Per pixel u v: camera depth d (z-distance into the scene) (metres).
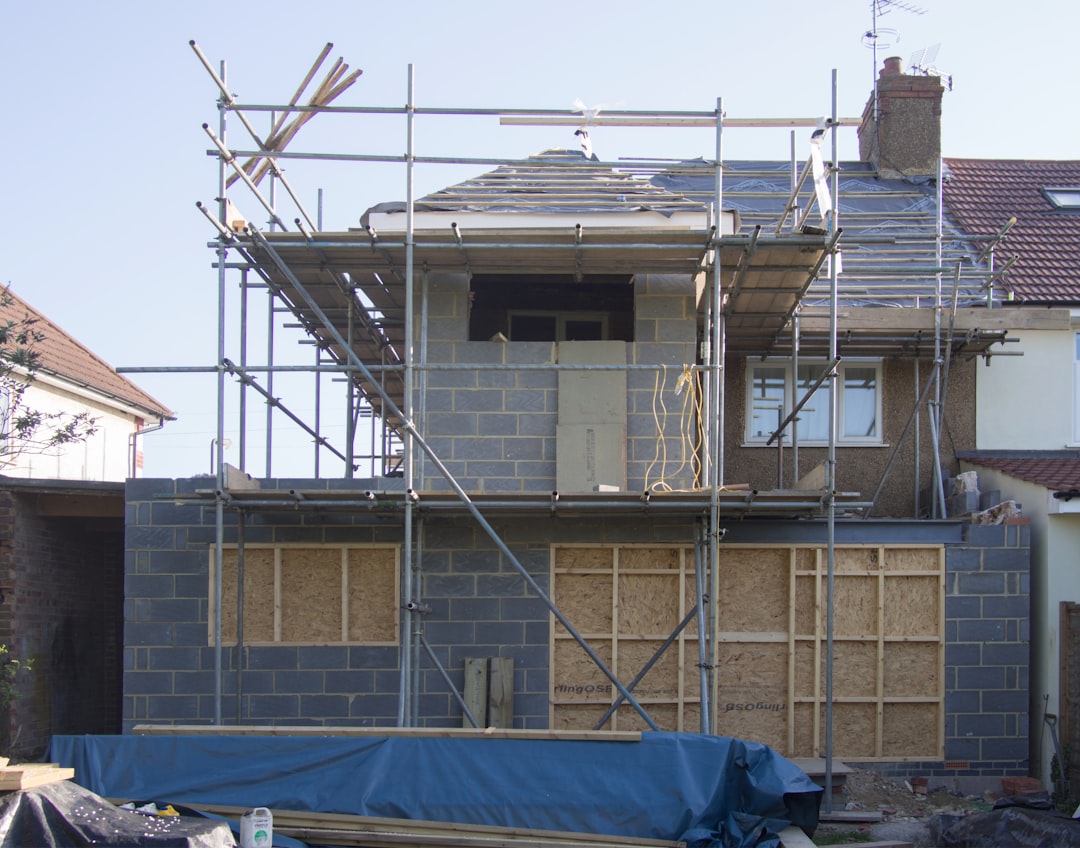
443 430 13.02
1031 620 13.77
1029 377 16.27
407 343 11.51
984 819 10.31
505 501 11.63
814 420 16.39
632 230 11.70
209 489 11.68
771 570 13.24
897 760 13.07
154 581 12.80
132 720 12.63
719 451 12.34
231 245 11.74
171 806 9.67
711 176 19.59
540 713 12.70
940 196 16.91
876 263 16.97
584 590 12.96
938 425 15.36
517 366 11.36
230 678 12.69
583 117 12.05
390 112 11.88
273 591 12.76
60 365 19.17
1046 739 13.23
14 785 7.80
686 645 12.98
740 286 12.91
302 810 9.90
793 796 10.20
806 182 19.17
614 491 11.79
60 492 13.67
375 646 12.72
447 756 10.07
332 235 11.78
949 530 13.32
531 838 9.78
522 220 12.92
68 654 14.98
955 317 15.18
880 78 19.97
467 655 12.75
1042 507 13.61
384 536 12.81
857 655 13.20
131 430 22.72
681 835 9.88
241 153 11.88
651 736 10.17
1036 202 19.22
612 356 13.14
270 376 14.12
